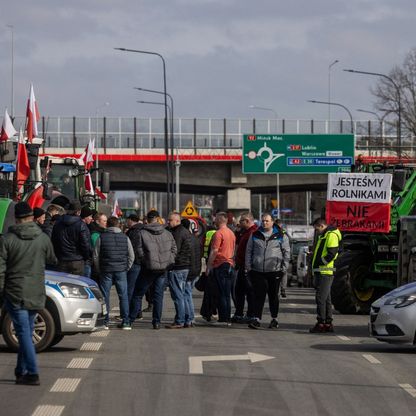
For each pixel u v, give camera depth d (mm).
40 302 14211
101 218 24125
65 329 17672
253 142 67938
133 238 22875
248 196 82312
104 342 19953
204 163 81062
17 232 14102
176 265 23234
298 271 47750
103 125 79312
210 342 20172
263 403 12992
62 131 79000
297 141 67875
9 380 14688
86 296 17922
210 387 14250
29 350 14164
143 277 22875
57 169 38344
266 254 23250
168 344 19703
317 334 22219
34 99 37438
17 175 30625
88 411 12336
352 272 28141
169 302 32625
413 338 18172
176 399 13234
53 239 21172
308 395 13656
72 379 14859
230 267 24031
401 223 26078
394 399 13406
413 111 84438
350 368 16344
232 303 33250
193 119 79438
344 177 28984
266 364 16766
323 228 22844
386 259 28422
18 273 14070
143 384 14461
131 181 81125
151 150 79750
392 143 80438
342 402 13125
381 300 18812
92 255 22156
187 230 23516
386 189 28625
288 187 85562
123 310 22781
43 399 13125
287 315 27562
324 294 22625
